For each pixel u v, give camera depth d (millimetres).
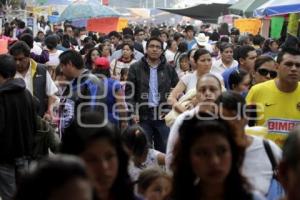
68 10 34969
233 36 30922
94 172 5070
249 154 6949
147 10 84000
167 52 23812
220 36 33938
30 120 10094
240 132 6625
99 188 5078
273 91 9016
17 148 9938
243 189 5359
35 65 13039
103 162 5090
